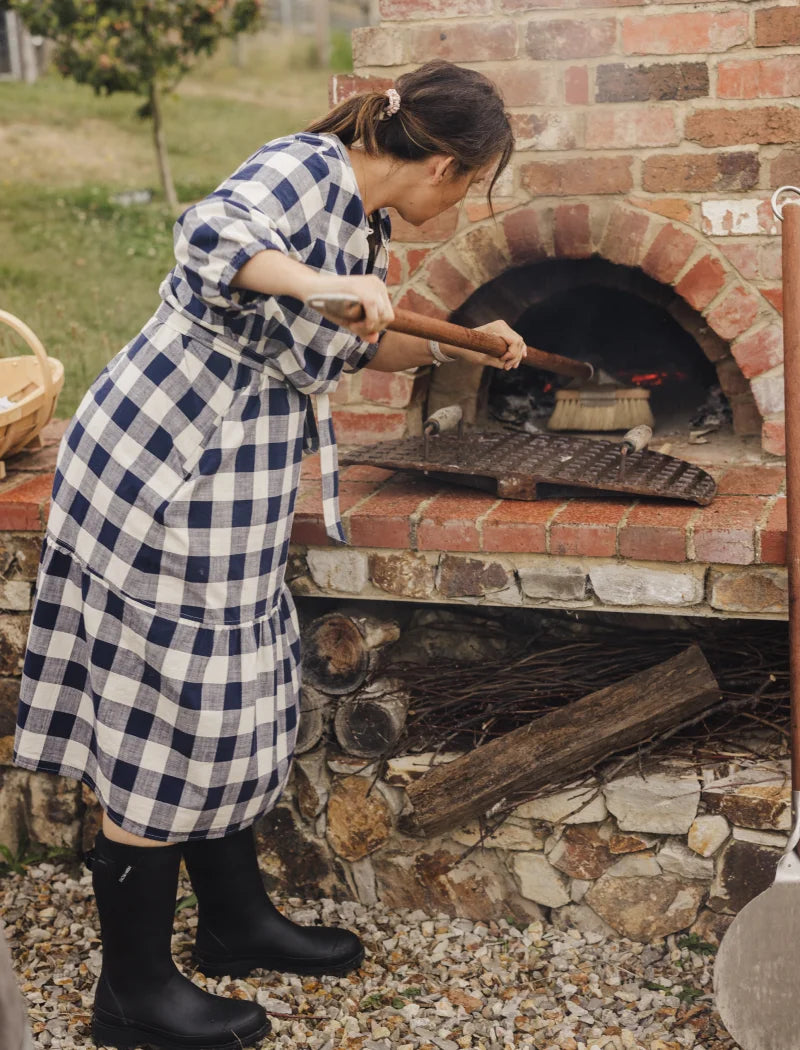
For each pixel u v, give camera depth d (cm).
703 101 259
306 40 1439
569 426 299
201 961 236
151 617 191
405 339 225
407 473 266
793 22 250
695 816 230
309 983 232
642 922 239
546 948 240
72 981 232
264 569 197
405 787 247
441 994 227
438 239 280
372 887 256
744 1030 204
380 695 245
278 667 208
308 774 254
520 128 270
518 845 243
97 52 704
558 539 224
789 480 203
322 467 201
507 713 246
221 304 172
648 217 268
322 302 150
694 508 230
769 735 239
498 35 266
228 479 187
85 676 205
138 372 188
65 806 271
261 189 171
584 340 319
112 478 189
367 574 239
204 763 197
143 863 207
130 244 638
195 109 1086
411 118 184
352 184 181
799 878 197
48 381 266
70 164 855
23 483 262
